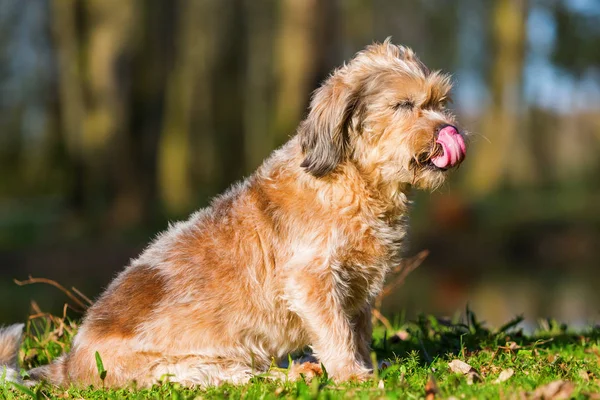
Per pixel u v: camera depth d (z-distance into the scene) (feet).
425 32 98.22
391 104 16.20
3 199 98.07
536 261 75.61
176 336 15.88
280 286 15.97
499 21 85.71
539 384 14.05
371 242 16.05
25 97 85.15
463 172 90.89
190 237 16.70
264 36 86.17
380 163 16.10
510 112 86.12
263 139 86.48
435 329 21.31
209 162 87.04
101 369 15.25
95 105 75.05
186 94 81.30
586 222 81.51
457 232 79.10
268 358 16.72
